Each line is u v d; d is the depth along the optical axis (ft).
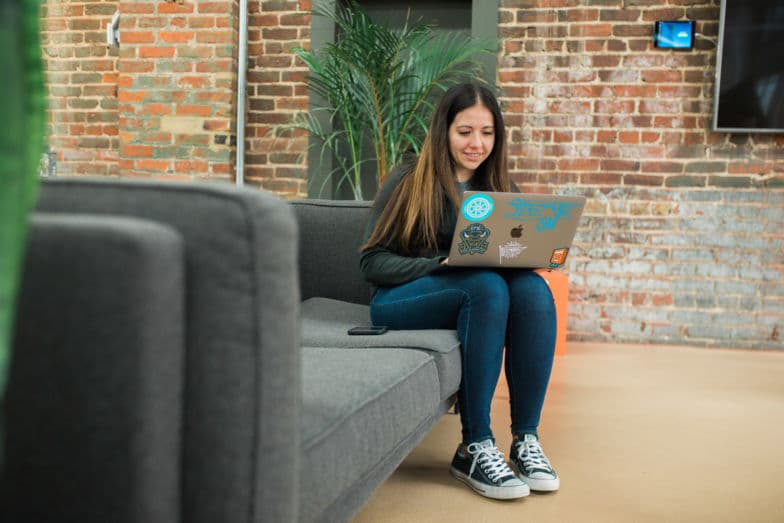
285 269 2.66
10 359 2.43
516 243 5.91
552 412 8.70
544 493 5.96
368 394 3.87
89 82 15.57
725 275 13.74
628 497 5.93
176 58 14.58
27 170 1.60
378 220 6.73
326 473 3.19
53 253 2.39
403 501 5.72
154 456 2.43
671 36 13.51
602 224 14.03
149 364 2.38
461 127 6.68
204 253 2.58
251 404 2.60
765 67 13.12
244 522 2.62
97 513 2.42
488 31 14.06
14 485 2.48
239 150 14.74
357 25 13.04
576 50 13.91
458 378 5.77
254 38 14.87
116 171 15.62
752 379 10.89
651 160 13.82
